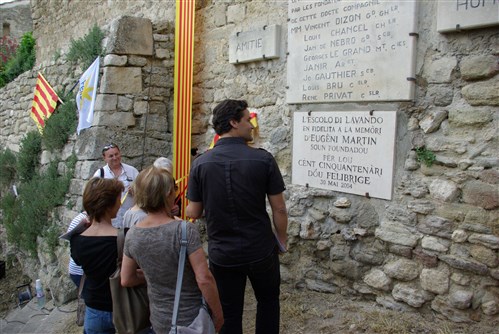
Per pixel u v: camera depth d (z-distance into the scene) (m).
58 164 5.84
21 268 6.65
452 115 3.05
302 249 4.00
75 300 4.94
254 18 4.48
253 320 3.53
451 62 3.04
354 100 3.53
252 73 4.52
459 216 3.03
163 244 2.10
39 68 7.27
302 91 3.95
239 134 2.68
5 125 9.08
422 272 3.22
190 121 5.16
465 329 2.99
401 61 3.23
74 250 2.57
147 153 5.30
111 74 5.09
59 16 9.27
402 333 3.06
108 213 2.62
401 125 3.30
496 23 2.78
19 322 4.87
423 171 3.21
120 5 7.04
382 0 3.31
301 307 3.62
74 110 5.71
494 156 2.88
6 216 7.08
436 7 3.08
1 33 16.83
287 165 4.17
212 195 2.58
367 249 3.56
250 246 2.57
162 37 5.41
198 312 2.16
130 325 2.31
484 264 2.92
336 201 3.73
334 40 3.66
